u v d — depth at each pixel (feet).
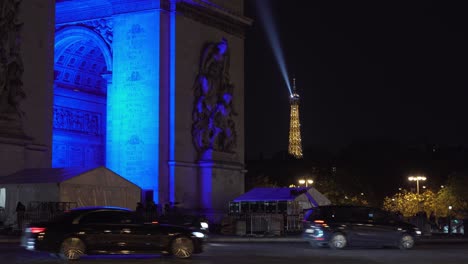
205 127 293.84
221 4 307.58
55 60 307.37
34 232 137.28
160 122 278.05
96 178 229.04
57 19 302.25
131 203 239.09
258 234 247.91
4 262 131.64
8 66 240.12
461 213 540.93
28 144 243.40
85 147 323.57
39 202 212.02
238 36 319.68
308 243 203.62
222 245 188.55
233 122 311.47
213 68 298.56
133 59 283.59
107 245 138.82
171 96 281.13
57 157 309.83
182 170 282.77
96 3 293.84
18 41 243.81
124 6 286.87
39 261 134.21
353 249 175.11
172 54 282.15
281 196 280.51
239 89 318.45
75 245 137.18
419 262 138.92
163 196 276.82
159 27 280.10
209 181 290.56
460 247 189.26
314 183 570.87
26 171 235.61
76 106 319.27
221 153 299.99
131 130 281.95
